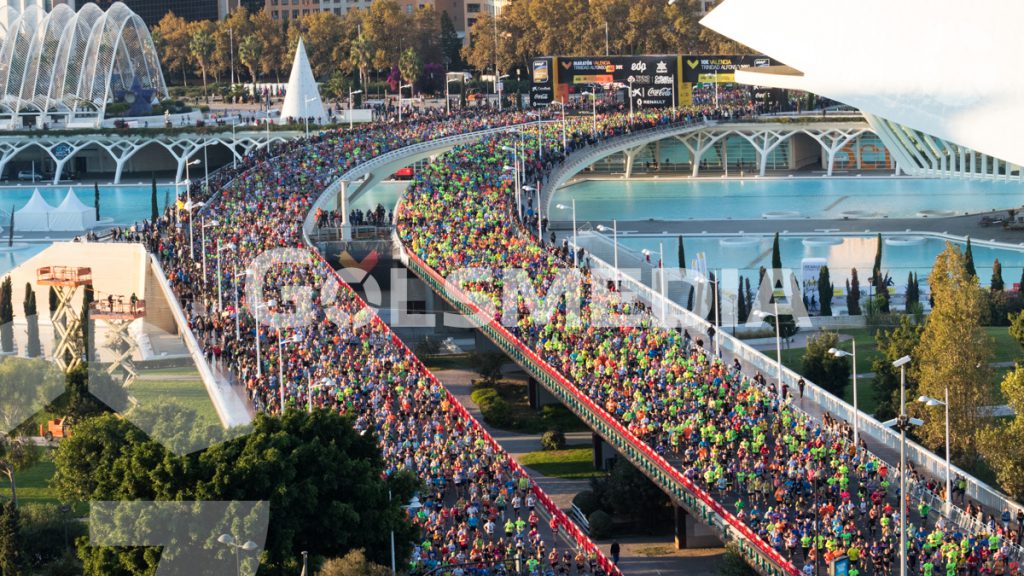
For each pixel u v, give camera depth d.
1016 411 146.75
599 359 168.00
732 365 172.75
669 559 141.88
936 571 123.50
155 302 191.62
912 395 162.50
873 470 139.38
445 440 148.62
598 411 158.88
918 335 168.88
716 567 138.25
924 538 127.56
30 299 158.25
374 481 120.50
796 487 135.75
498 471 144.75
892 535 126.94
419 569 122.06
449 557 125.19
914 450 149.00
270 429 122.31
